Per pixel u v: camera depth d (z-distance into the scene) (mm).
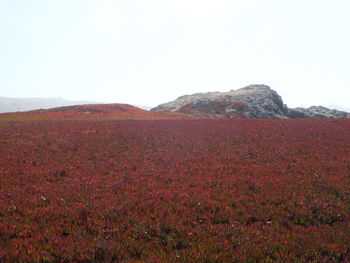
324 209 8789
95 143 20594
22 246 6223
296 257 5914
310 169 13625
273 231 7398
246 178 12336
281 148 18859
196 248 6352
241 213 8633
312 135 23359
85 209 8445
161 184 11484
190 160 16141
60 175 12562
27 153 16531
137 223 7641
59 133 24141
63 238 6719
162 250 6285
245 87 131500
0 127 26391
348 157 15844
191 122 35469
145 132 26641
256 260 5930
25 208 8398
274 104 98875
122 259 5863
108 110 67000
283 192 10469
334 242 6672
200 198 9750
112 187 10930
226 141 22188
